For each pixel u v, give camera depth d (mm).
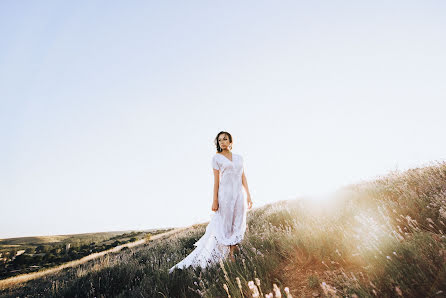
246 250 3893
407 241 2521
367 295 1943
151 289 3609
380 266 2293
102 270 5945
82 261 20250
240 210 4176
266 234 4598
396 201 4352
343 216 4289
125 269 5512
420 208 3512
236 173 4238
